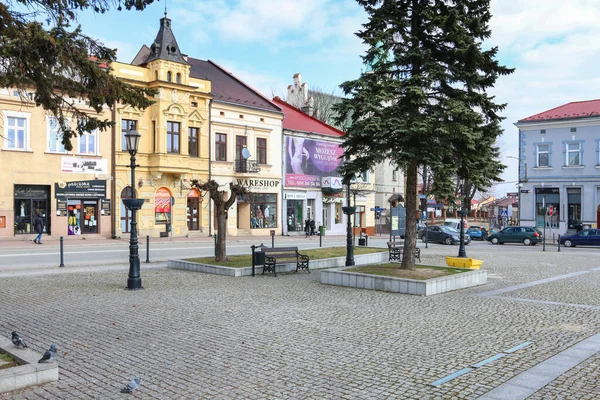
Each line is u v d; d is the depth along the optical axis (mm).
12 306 10852
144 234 34250
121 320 9484
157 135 34281
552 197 41969
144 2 8438
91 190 31859
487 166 14414
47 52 7801
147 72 34656
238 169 39750
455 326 9039
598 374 6348
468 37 13195
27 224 29719
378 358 7055
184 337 8219
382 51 13562
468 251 28922
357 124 13617
